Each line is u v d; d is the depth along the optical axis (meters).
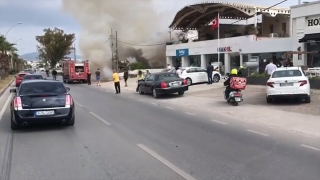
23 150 7.75
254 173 5.86
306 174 5.78
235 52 36.03
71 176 5.83
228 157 6.92
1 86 34.03
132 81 40.41
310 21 26.88
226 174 5.83
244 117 12.10
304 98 14.98
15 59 102.88
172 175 5.80
